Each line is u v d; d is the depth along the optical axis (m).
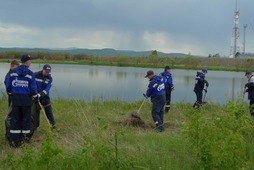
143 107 13.41
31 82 7.69
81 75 35.19
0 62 53.56
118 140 6.91
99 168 5.06
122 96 18.73
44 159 4.77
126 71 45.00
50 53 67.62
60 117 10.51
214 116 5.95
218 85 28.62
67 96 18.36
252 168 5.25
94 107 12.81
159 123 9.63
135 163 5.48
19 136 7.59
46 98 9.10
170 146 6.52
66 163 5.35
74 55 69.25
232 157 4.94
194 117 5.51
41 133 8.75
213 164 4.93
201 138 5.11
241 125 5.93
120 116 11.18
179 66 61.50
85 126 8.80
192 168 5.52
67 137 7.80
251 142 6.35
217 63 64.94
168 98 12.84
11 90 7.64
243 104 6.40
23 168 5.03
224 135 5.15
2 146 7.57
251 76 12.61
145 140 7.29
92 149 5.17
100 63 65.31
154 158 5.78
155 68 56.62
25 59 7.71
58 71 40.66
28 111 7.69
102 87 24.03
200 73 13.95
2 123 9.41
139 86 25.28
